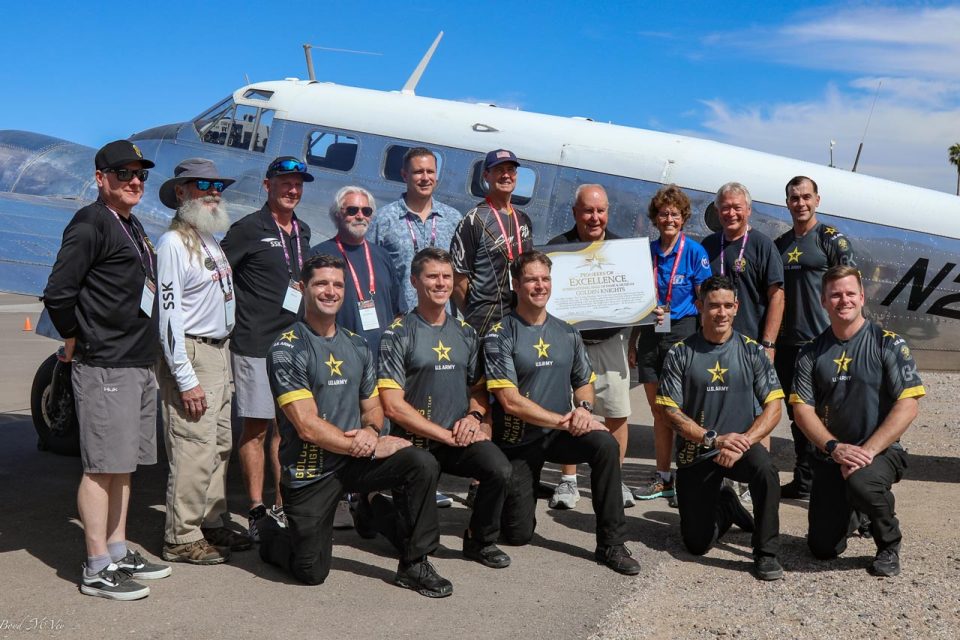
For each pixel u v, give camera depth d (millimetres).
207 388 3885
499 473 3846
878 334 4070
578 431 3947
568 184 6969
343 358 3732
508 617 3324
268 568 3891
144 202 7953
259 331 4258
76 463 5906
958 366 6730
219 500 4137
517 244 4773
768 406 4109
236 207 7695
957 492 5555
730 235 5184
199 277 3811
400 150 7320
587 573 3887
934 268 6480
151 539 4309
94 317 3441
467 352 4125
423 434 3883
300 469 3627
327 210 7449
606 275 5074
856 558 4152
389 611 3373
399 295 4684
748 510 5000
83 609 3332
